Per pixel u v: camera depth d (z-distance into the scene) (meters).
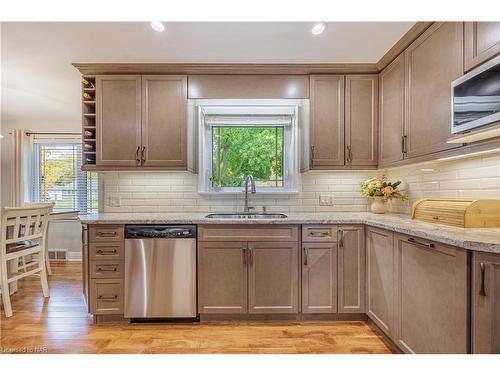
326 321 2.28
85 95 2.59
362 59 2.47
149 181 2.84
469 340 1.21
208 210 2.86
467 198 1.87
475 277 1.19
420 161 1.98
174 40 2.16
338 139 2.58
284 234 2.24
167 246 2.22
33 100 3.53
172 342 2.00
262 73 2.60
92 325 2.24
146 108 2.56
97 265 2.23
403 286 1.70
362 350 1.89
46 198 4.28
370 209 2.82
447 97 1.71
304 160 2.72
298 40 2.17
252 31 2.05
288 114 2.94
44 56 2.41
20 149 4.14
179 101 2.57
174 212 2.83
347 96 2.59
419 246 1.54
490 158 1.71
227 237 2.23
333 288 2.23
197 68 2.56
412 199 2.47
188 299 2.22
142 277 2.22
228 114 2.94
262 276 2.23
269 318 2.29
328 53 2.37
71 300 2.73
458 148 1.64
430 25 1.86
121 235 2.23
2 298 2.50
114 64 2.53
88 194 4.31
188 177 2.86
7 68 2.64
